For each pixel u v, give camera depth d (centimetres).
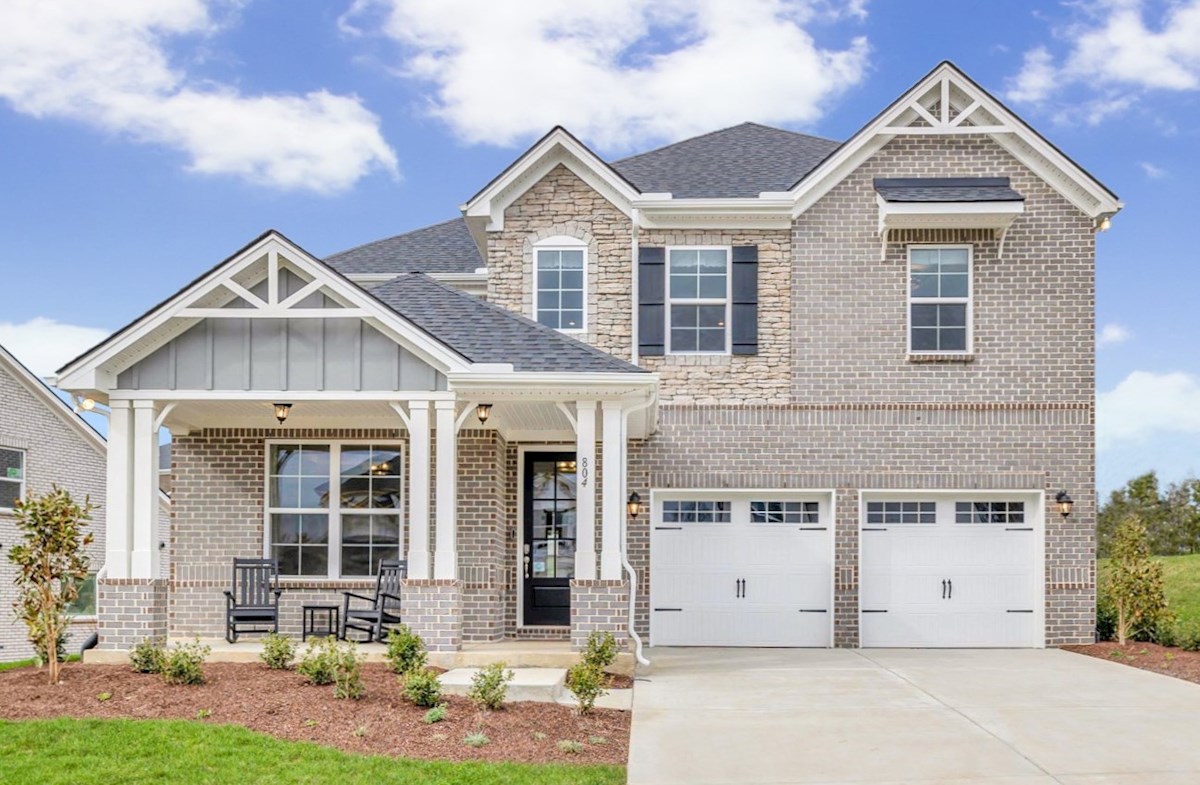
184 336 1328
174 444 1625
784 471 1730
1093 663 1511
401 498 1630
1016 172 1762
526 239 1764
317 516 1636
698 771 895
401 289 1486
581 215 1764
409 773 854
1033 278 1744
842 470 1728
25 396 2575
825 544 1739
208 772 844
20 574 1185
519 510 1688
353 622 1594
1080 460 1728
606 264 1758
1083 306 1741
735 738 1009
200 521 1614
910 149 1772
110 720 966
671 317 1764
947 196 1670
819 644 1725
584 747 968
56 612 1173
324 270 1299
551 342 1374
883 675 1384
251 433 1630
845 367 1742
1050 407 1730
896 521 1745
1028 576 1733
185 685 1119
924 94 1766
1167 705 1170
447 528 1312
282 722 987
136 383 1326
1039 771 899
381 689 1121
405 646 1224
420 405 1321
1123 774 890
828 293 1750
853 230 1758
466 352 1328
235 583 1491
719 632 1730
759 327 1748
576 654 1305
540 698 1137
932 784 864
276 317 1307
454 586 1298
